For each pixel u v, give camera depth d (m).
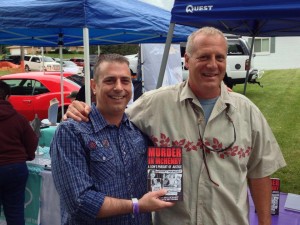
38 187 3.58
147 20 4.30
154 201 1.63
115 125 1.78
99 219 1.70
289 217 2.74
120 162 1.73
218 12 2.78
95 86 1.80
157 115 1.93
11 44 6.70
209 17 2.83
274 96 13.28
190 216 1.85
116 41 6.71
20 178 3.28
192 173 1.85
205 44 1.80
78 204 1.58
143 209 1.63
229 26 4.54
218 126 1.87
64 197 1.62
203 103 1.90
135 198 1.68
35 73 8.64
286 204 2.96
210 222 1.83
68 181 1.61
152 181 1.71
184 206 1.85
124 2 4.48
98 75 1.76
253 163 1.98
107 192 1.68
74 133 1.67
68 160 1.63
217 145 1.85
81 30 5.87
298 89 14.66
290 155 7.05
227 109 1.88
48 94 7.94
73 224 1.71
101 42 6.87
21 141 3.32
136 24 4.11
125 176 1.73
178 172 1.72
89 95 3.82
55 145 1.67
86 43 3.69
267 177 1.99
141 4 5.05
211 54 1.80
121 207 1.61
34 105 7.98
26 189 3.64
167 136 1.90
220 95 1.89
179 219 1.87
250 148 1.92
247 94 13.84
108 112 1.76
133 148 1.80
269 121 9.77
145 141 1.90
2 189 3.27
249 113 1.92
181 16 2.98
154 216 1.96
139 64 7.89
